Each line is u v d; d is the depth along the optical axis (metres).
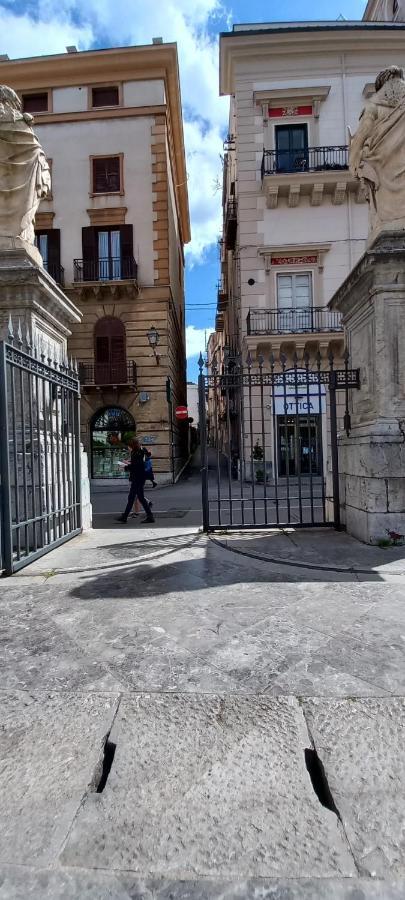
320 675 2.43
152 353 19.45
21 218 5.55
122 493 16.48
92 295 19.58
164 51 19.31
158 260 19.62
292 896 1.32
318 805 1.63
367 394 5.66
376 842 1.48
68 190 19.92
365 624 3.06
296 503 10.54
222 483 17.80
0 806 1.64
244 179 18.30
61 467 5.98
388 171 5.53
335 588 3.80
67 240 19.89
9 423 5.09
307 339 16.95
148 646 2.79
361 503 5.50
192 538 5.95
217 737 1.98
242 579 4.09
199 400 6.25
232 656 2.65
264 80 18.30
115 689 2.32
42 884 1.36
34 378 5.34
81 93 19.95
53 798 1.67
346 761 1.84
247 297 18.19
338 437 6.45
